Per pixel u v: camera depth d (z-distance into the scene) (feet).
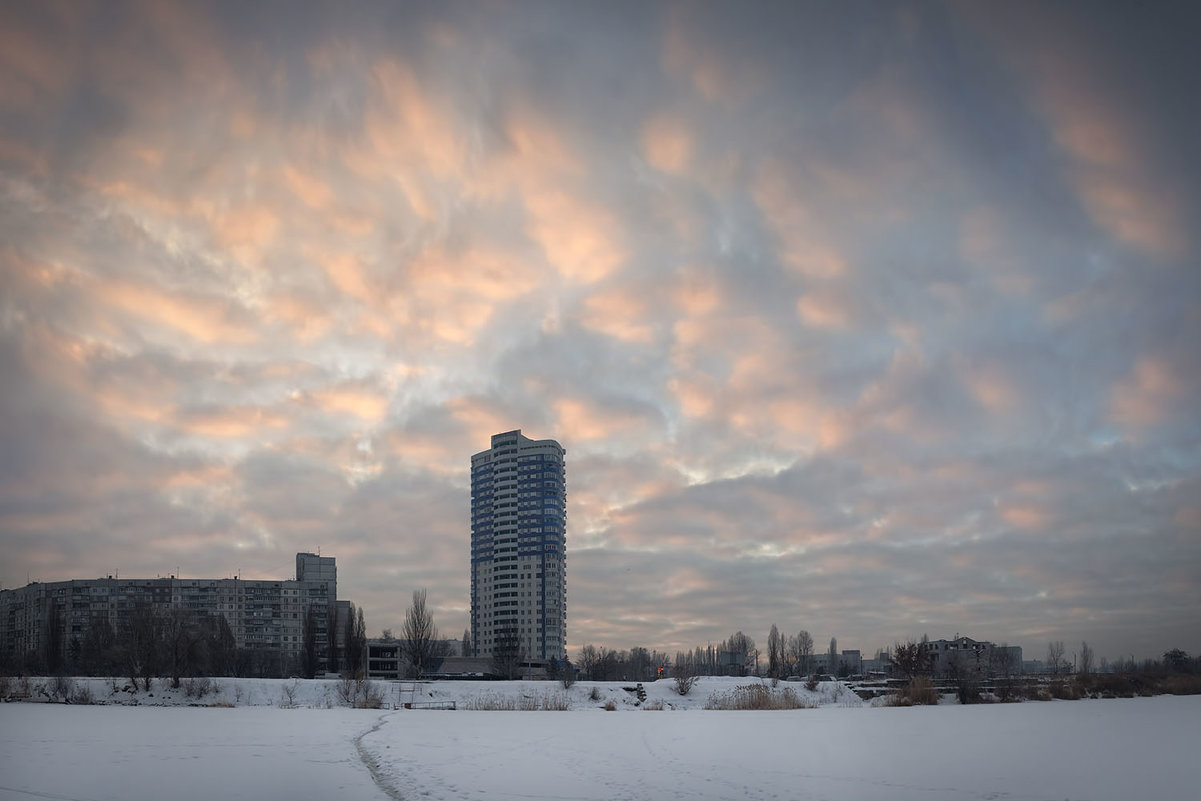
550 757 132.16
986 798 96.37
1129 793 99.19
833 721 210.59
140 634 392.68
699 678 489.26
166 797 96.94
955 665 404.36
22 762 124.36
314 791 100.78
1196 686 407.64
